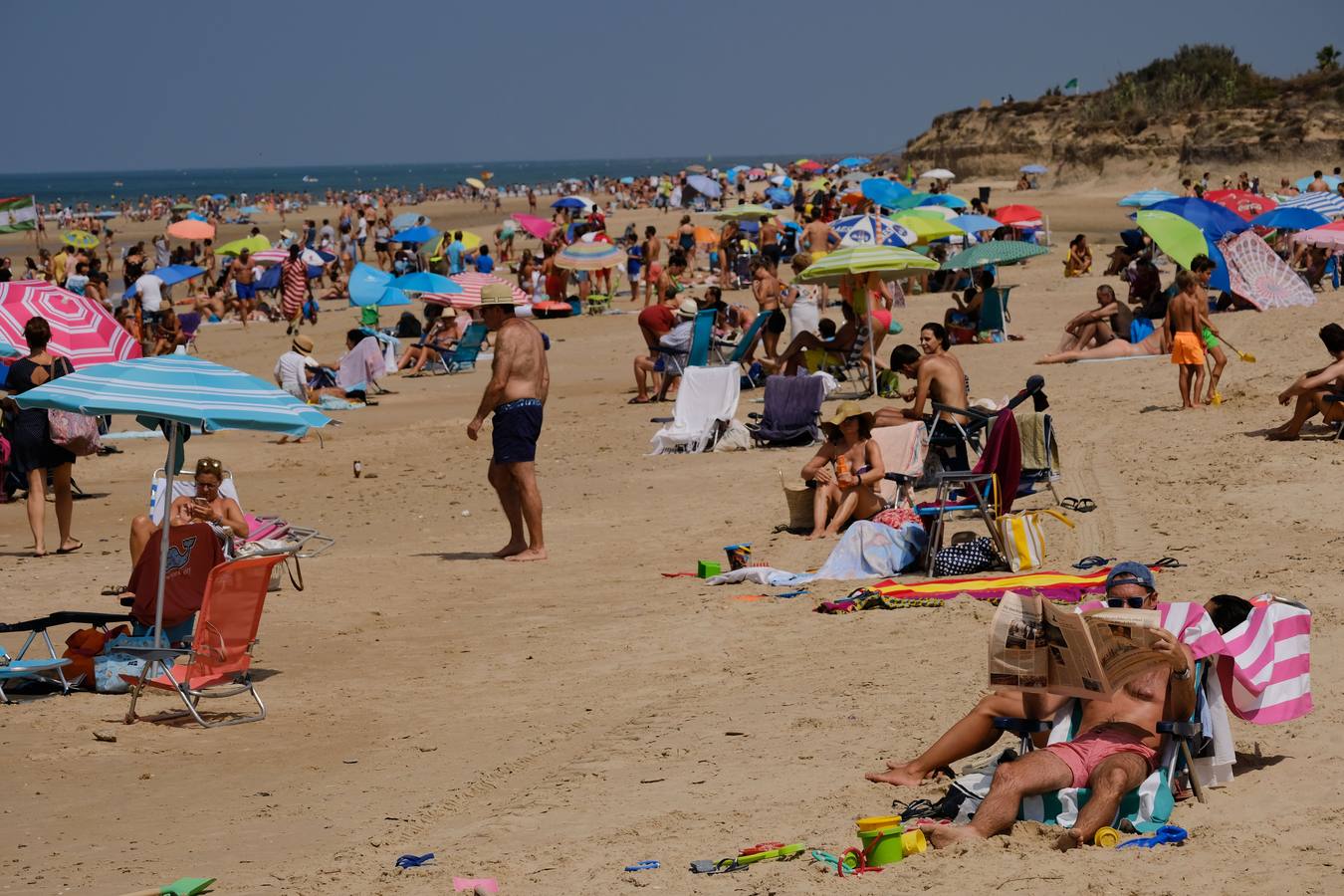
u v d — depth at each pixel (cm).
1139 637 757
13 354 2169
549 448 2484
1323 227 3531
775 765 904
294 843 820
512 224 6675
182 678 1110
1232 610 855
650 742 986
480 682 1184
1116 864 665
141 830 851
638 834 786
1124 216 8238
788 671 1138
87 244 6350
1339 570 1302
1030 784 730
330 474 2375
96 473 2450
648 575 1562
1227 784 794
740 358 2872
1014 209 5394
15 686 1189
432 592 1538
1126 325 2975
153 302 3900
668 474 2194
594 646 1272
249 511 2081
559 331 4206
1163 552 1444
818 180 9850
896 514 1510
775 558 1595
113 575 1620
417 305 5034
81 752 1012
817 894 656
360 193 16275
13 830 855
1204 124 10319
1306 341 2798
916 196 5603
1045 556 1483
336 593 1531
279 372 3020
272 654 1294
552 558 1697
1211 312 3419
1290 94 10288
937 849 713
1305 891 613
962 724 823
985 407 1825
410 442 2627
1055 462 1695
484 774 941
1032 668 788
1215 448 1962
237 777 959
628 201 11512
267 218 13162
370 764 980
